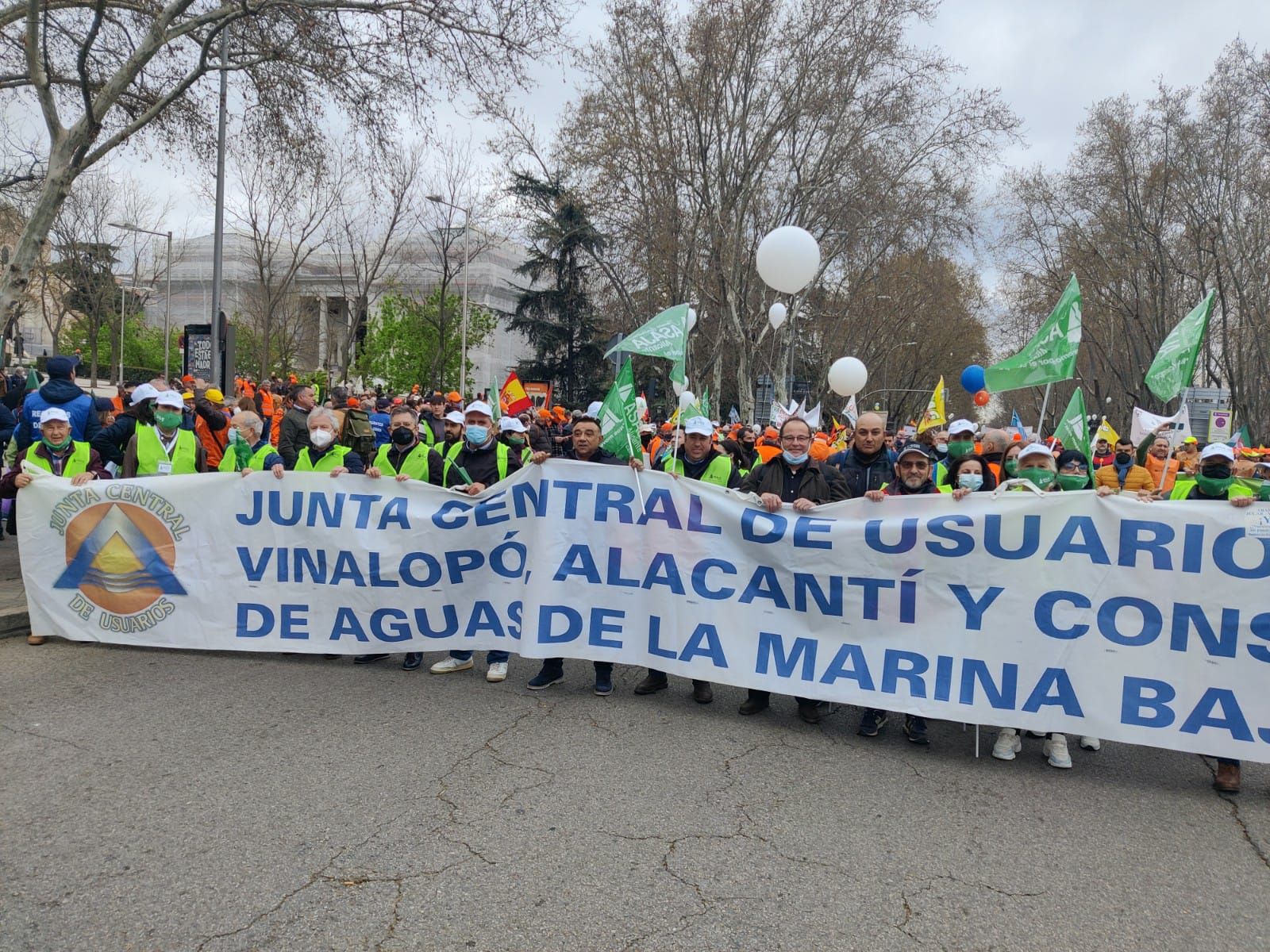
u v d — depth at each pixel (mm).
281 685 5738
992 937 3193
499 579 5992
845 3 25609
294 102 11641
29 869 3396
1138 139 34344
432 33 10562
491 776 4395
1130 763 5027
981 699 4980
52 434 6559
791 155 27156
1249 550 4605
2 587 7551
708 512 5570
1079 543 4863
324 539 6184
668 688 6086
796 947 3076
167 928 3055
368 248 50875
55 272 42156
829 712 5727
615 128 27000
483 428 6520
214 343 14805
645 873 3525
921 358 58188
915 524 5129
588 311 42688
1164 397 6555
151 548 6293
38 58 8547
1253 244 32875
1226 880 3670
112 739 4707
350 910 3191
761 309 29781
